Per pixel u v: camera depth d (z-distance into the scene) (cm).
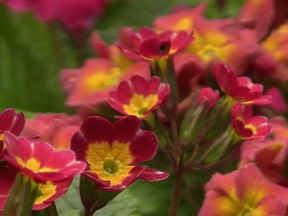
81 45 71
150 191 58
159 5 83
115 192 42
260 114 55
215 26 56
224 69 48
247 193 45
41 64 71
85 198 42
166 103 49
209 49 54
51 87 70
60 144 47
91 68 54
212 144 47
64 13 68
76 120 51
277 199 44
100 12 70
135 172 41
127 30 55
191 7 82
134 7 82
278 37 56
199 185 56
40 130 48
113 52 55
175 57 53
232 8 79
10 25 74
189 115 48
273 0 58
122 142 41
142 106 46
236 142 47
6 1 68
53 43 71
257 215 45
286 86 55
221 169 54
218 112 48
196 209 57
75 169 37
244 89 47
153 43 48
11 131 40
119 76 54
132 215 48
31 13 74
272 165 48
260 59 54
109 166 41
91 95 53
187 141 48
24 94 69
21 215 37
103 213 48
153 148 41
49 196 40
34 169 37
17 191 37
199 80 53
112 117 52
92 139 41
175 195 48
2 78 70
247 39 56
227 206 45
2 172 40
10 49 72
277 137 49
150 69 50
